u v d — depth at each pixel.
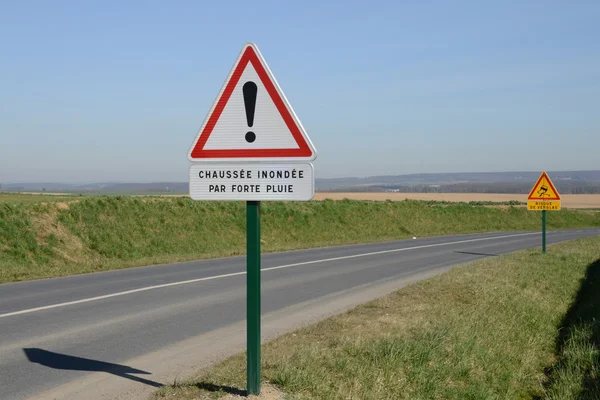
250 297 5.16
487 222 50.09
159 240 24.94
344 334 7.98
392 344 6.89
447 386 6.29
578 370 7.34
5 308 10.34
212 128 4.98
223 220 29.69
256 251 5.10
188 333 8.70
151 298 11.60
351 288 13.49
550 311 10.95
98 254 21.97
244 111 4.93
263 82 4.90
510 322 9.38
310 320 9.75
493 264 16.31
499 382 6.86
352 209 39.78
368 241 30.77
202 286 13.25
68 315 9.80
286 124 4.86
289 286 13.77
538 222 54.84
